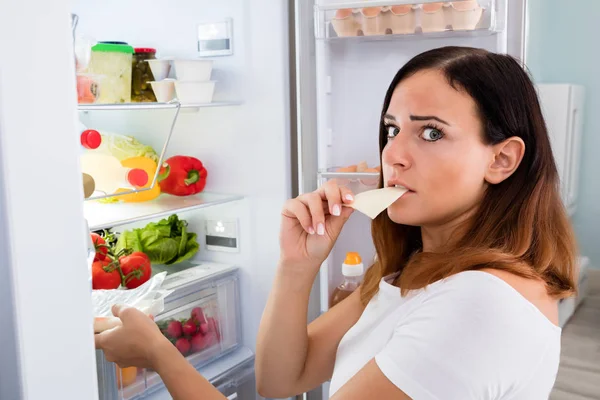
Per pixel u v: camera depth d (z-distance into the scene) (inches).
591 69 49.4
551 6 50.4
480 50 31.3
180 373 33.3
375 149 63.7
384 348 29.3
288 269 38.3
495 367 25.8
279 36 61.2
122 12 71.1
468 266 28.6
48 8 23.3
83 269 25.2
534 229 30.4
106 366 46.6
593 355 50.2
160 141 72.1
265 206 65.2
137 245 66.2
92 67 56.9
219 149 67.6
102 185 59.5
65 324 24.6
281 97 62.2
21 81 22.6
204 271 64.8
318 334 41.6
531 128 30.7
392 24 56.1
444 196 30.1
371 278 39.6
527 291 27.8
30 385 23.5
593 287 50.6
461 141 29.5
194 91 60.8
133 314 35.4
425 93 29.8
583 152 50.0
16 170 22.6
